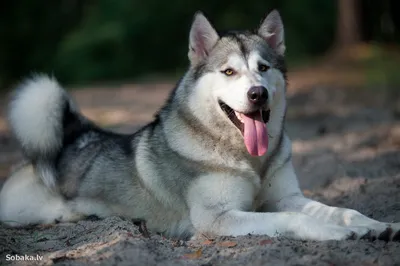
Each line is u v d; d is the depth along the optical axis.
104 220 8.64
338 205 9.91
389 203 9.57
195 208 8.31
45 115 9.54
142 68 44.72
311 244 7.24
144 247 7.22
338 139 15.71
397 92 24.17
